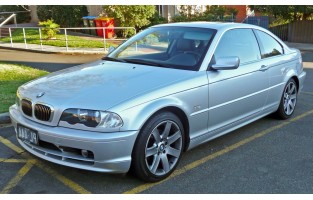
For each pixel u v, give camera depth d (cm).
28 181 387
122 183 382
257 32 541
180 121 403
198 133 433
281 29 2198
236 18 2406
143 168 368
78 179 390
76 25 2098
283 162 441
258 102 521
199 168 421
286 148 484
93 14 2128
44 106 366
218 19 2198
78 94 367
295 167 428
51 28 1778
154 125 370
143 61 460
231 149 478
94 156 346
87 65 473
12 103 645
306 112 650
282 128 561
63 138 349
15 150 468
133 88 376
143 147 363
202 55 444
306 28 2086
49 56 1448
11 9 2409
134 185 379
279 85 564
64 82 402
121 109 348
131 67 442
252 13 2628
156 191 370
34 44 1705
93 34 2020
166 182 388
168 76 410
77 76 420
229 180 394
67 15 2083
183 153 460
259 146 489
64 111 354
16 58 1369
